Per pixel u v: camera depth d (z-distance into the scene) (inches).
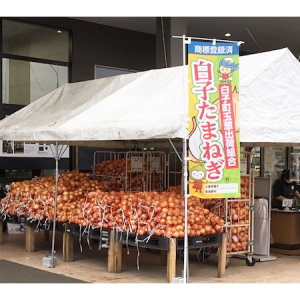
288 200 391.5
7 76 475.8
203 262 351.9
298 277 310.2
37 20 493.0
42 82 500.7
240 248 337.7
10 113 475.5
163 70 353.4
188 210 292.7
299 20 505.0
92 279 298.2
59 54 513.7
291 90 298.5
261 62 301.3
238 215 335.6
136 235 292.7
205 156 258.1
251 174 344.2
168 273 282.0
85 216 328.2
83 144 437.4
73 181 393.7
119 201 314.0
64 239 346.3
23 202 379.9
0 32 469.1
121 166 420.5
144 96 329.1
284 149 655.8
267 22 513.3
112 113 320.8
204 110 258.1
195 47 257.9
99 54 538.6
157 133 269.6
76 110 363.9
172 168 461.7
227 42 262.8
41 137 343.3
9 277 300.8
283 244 389.1
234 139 262.7
